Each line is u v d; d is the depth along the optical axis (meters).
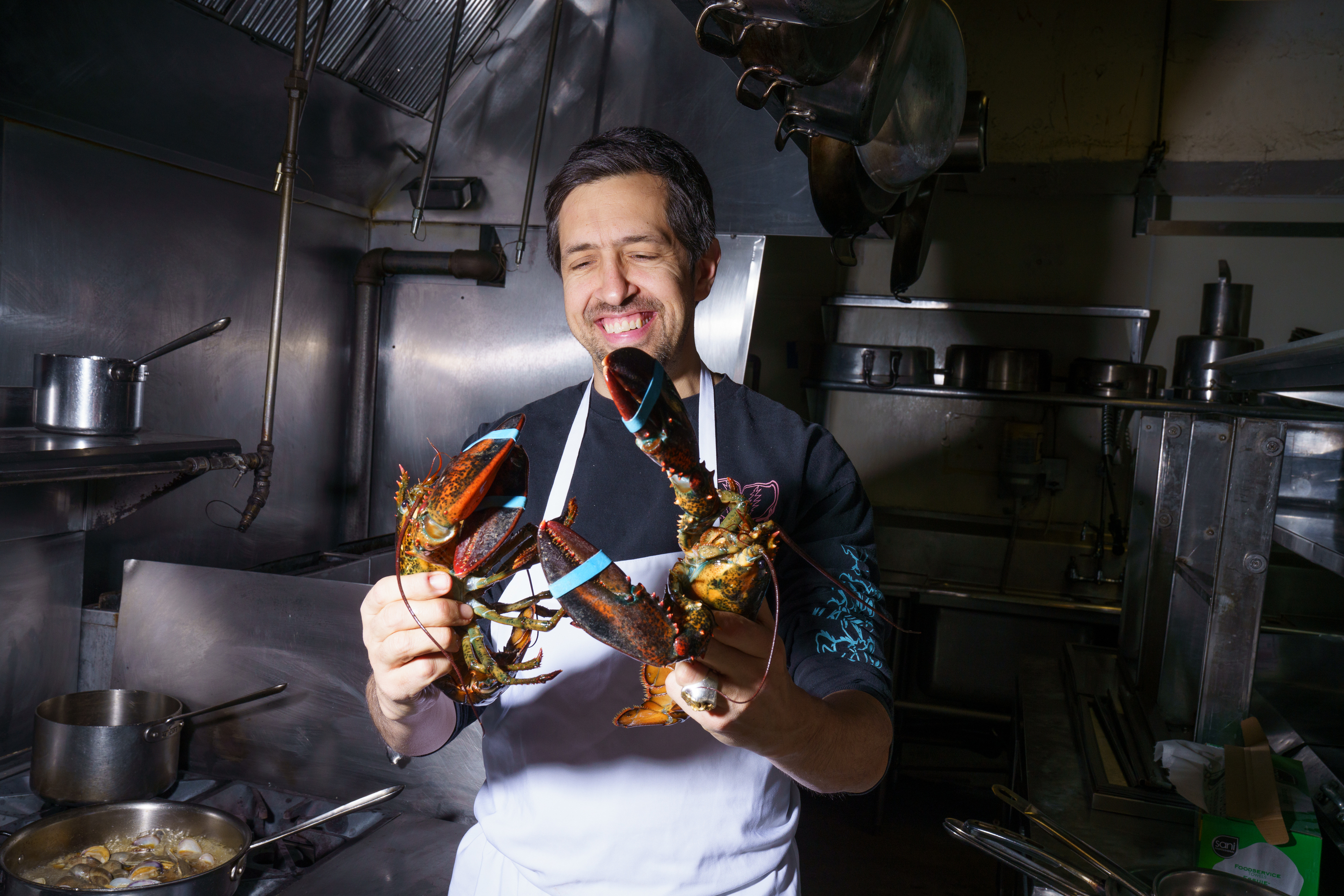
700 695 0.65
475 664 0.78
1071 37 3.37
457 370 2.73
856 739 0.82
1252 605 1.61
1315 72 3.22
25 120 1.67
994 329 3.78
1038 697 2.25
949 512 3.85
